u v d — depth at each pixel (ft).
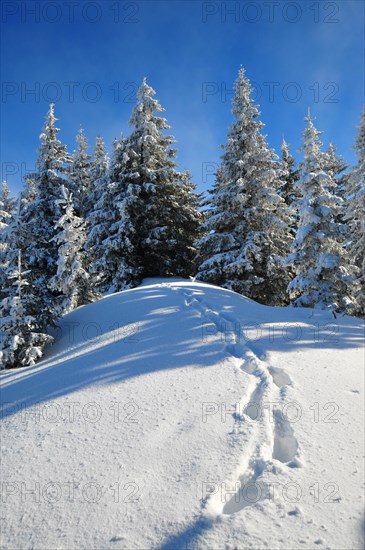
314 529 7.82
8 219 41.14
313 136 44.57
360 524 7.89
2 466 11.59
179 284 44.88
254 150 60.49
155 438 12.11
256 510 8.46
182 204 75.56
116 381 17.58
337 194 88.63
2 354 27.91
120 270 61.93
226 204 60.03
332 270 43.16
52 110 63.77
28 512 9.28
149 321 28.55
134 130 69.92
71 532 8.45
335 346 20.47
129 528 8.36
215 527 8.02
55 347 30.55
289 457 10.88
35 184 63.10
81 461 11.30
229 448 11.06
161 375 17.69
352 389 14.74
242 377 16.52
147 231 66.90
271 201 57.62
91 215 67.05
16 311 29.73
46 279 55.21
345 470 9.76
